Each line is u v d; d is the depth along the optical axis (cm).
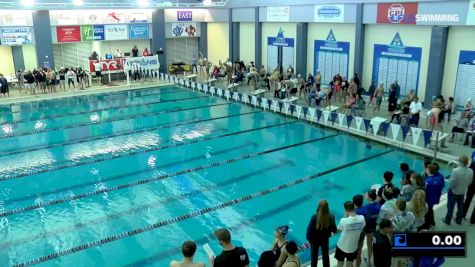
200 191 876
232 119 1431
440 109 1118
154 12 2258
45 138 1244
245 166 1012
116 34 2177
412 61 1424
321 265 581
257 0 2030
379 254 461
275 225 734
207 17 2411
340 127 1261
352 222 491
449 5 1248
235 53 2277
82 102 1711
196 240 691
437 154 1015
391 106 1298
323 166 1005
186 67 2372
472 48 1238
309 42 1834
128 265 627
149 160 1057
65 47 2108
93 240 695
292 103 1548
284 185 900
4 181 934
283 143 1178
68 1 2025
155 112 1540
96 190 886
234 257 411
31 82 1797
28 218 770
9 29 1897
